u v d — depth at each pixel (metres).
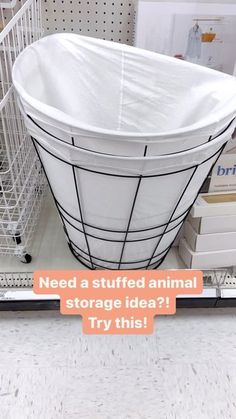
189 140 0.47
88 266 0.73
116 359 0.62
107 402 0.56
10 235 0.71
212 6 0.74
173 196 0.56
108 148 0.46
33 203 0.81
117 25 0.81
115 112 0.76
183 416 0.55
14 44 0.63
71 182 0.55
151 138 0.45
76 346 0.64
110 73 0.73
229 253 0.74
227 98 0.59
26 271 0.72
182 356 0.63
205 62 0.81
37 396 0.57
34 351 0.63
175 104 0.71
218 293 0.67
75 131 0.45
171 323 0.69
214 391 0.58
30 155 0.79
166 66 0.69
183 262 0.77
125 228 0.60
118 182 0.51
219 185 0.71
